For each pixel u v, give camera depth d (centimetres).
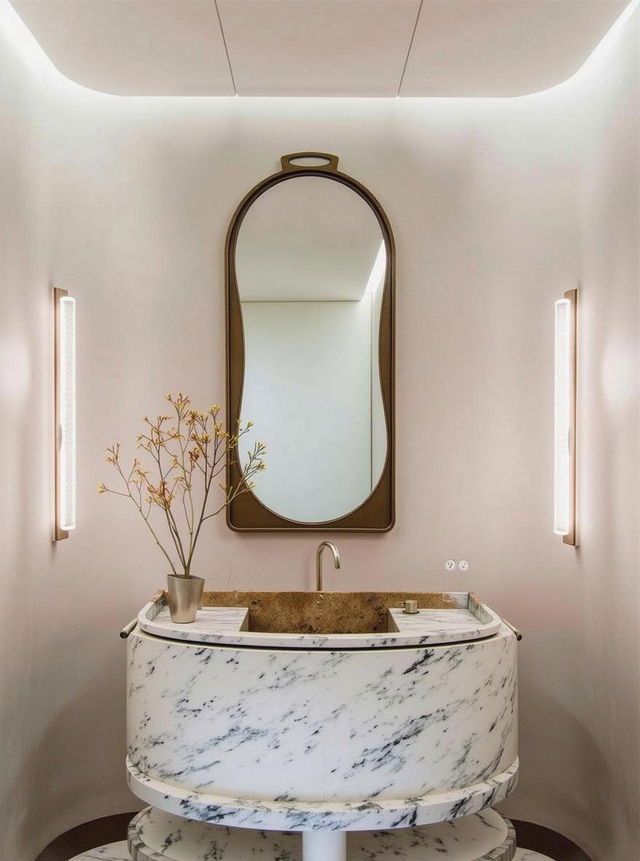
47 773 304
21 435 280
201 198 327
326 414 322
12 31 278
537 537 323
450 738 240
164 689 244
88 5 263
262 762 234
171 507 323
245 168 327
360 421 322
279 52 292
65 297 306
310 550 325
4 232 268
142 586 322
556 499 313
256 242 324
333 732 233
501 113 328
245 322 323
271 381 322
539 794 320
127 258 325
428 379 327
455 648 241
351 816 227
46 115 310
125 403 323
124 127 326
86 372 321
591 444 298
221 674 237
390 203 327
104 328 322
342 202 325
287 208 324
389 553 325
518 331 325
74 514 310
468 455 326
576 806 310
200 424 325
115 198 324
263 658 235
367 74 308
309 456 322
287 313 323
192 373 325
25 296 285
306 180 325
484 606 290
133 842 271
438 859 263
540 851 310
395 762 235
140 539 322
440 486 326
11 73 277
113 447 322
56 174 316
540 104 326
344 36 282
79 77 309
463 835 280
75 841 311
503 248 327
